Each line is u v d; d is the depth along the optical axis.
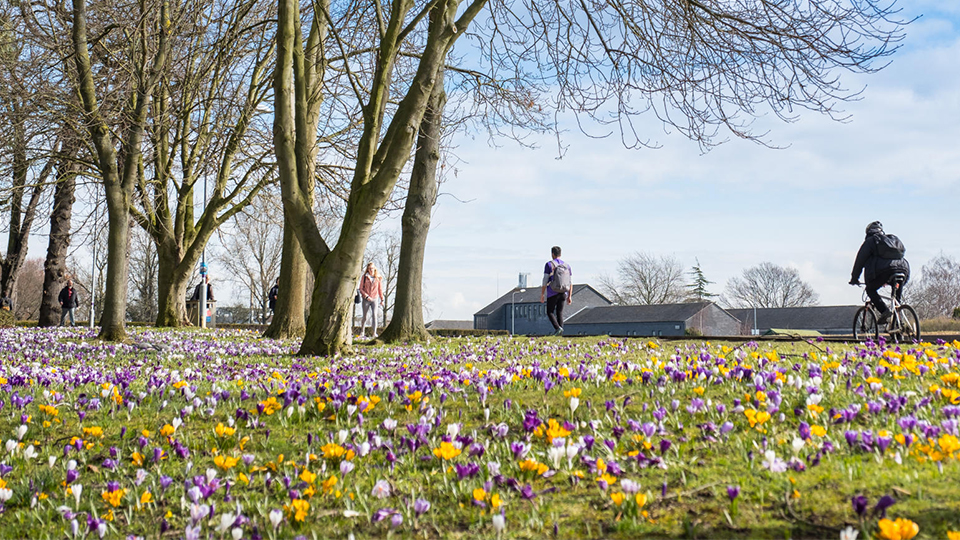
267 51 20.06
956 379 5.35
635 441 4.25
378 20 11.84
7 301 27.41
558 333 16.67
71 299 29.28
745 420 4.78
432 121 15.52
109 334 15.56
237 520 3.30
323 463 4.40
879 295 12.39
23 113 16.09
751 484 3.45
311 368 9.56
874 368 6.52
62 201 26.48
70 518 3.53
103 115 15.78
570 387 6.39
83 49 15.36
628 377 6.61
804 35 12.36
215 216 22.00
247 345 14.52
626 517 3.19
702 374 6.13
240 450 4.94
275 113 11.49
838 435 4.18
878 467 3.49
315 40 14.86
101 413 6.20
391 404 5.95
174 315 22.31
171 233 22.28
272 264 61.81
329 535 3.31
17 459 4.92
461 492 3.70
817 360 7.64
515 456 4.05
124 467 4.71
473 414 5.57
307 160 11.84
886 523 2.38
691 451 4.17
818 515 3.00
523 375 6.97
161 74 16.47
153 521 3.73
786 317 95.50
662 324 86.06
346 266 11.41
